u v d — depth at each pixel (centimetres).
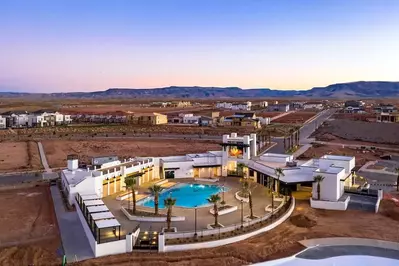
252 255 4247
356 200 6350
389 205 6131
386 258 4072
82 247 4450
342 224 5300
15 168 9425
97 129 17700
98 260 4081
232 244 4600
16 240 4681
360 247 4528
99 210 4897
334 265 3906
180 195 6900
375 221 5425
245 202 6353
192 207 6106
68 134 15888
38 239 4712
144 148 12469
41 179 8131
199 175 8325
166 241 4541
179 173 8194
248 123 19488
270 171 7275
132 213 5622
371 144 13612
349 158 7594
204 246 4475
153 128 18338
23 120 19525
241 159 8356
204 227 5109
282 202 6262
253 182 7750
